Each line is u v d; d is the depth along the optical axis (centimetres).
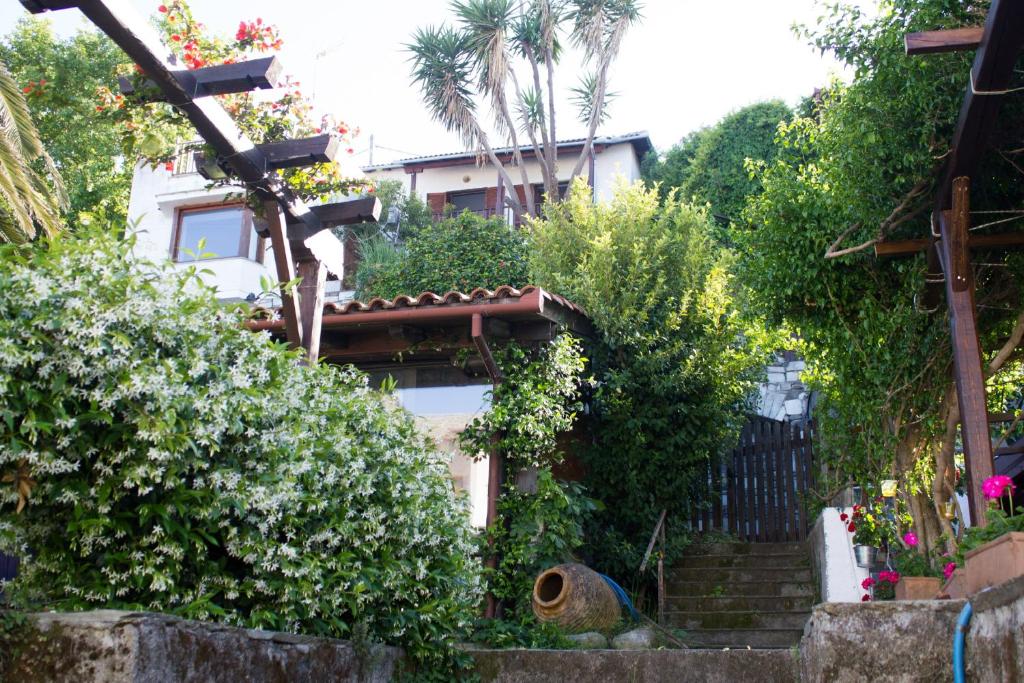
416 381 869
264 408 409
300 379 459
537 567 780
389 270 1463
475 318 767
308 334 621
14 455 336
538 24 1786
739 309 1030
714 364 998
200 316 398
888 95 667
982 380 576
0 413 331
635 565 917
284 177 604
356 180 628
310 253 628
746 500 1138
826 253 709
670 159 1980
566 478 909
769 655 527
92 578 375
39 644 321
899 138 670
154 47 490
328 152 573
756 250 810
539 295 761
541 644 693
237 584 396
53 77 1786
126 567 374
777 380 1323
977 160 577
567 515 809
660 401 976
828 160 775
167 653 326
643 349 966
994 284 718
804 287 782
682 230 1104
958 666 368
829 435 880
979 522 550
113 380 358
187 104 516
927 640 399
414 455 532
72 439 357
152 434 353
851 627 410
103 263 375
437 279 1366
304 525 431
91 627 318
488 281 1348
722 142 1877
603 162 2000
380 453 496
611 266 1005
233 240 1764
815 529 935
